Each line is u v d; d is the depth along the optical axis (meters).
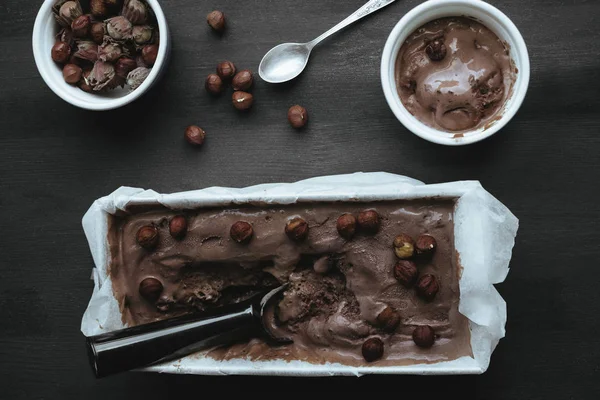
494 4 0.65
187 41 0.67
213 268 0.61
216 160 0.67
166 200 0.60
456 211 0.59
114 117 0.67
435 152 0.66
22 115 0.68
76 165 0.68
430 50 0.62
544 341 0.65
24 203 0.68
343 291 0.61
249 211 0.60
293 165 0.67
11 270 0.68
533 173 0.65
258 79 0.67
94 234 0.60
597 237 0.65
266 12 0.67
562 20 0.65
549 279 0.65
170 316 0.62
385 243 0.60
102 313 0.60
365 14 0.65
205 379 0.67
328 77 0.66
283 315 0.61
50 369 0.67
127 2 0.64
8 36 0.68
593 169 0.65
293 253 0.60
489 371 0.65
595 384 0.65
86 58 0.65
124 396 0.67
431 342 0.59
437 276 0.59
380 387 0.66
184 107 0.67
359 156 0.66
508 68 0.62
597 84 0.65
